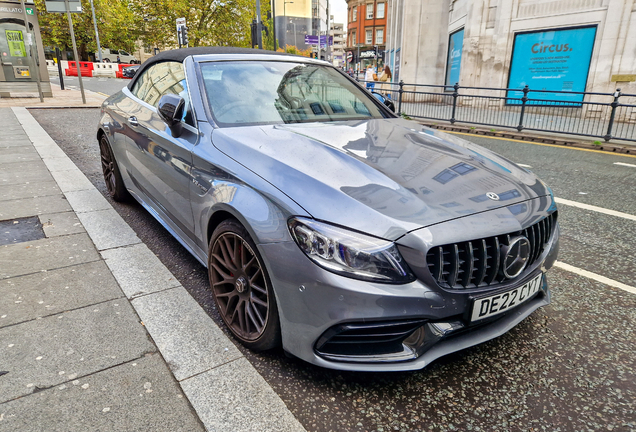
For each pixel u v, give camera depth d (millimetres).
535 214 2014
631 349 2256
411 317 1696
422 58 20531
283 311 1830
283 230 1797
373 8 73875
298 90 3041
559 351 2230
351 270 1656
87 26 42312
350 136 2490
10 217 3779
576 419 1776
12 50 13133
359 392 1895
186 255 3215
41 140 7098
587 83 12875
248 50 3305
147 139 3098
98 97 14672
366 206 1753
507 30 14539
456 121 12133
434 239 1683
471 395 1899
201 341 2174
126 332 2232
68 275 2814
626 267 3252
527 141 9688
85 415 1690
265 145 2221
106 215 3898
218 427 1659
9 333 2191
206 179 2318
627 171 6559
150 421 1677
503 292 1862
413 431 1693
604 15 12266
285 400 1834
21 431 1600
